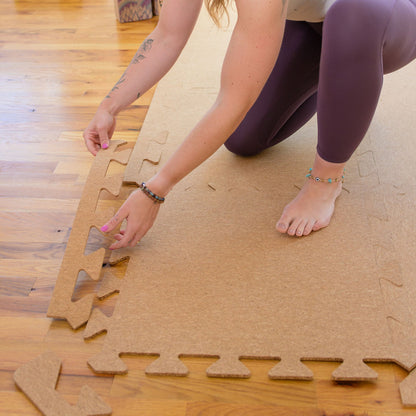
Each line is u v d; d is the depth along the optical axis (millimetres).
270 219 1359
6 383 1029
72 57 2189
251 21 945
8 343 1103
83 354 1074
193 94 1884
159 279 1208
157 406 982
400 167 1503
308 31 1379
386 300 1137
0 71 2109
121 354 1066
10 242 1340
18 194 1489
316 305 1134
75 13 2572
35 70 2107
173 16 1285
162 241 1305
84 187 1420
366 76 1093
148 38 1354
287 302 1144
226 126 1066
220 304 1146
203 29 2326
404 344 1050
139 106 1852
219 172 1519
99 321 1121
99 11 2584
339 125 1167
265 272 1214
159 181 1163
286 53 1397
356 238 1287
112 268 1258
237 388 1006
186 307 1143
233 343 1069
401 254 1240
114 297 1194
